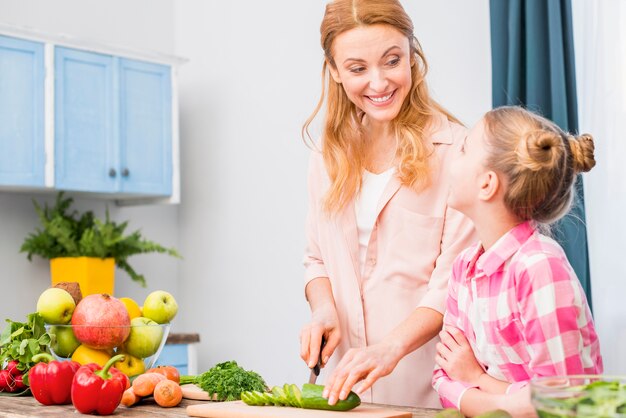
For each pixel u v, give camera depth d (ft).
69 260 11.37
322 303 5.71
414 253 5.65
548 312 3.84
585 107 8.71
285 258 12.02
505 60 8.91
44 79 11.02
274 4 12.38
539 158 3.92
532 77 8.63
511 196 4.03
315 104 11.71
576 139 4.09
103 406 4.40
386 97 5.35
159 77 12.28
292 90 12.06
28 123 10.85
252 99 12.66
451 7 10.18
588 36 8.71
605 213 8.51
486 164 4.09
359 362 4.43
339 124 5.96
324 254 6.00
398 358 4.69
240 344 12.66
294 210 11.93
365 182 5.91
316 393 4.26
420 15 10.52
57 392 4.80
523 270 3.96
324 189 6.09
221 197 13.08
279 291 12.09
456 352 4.41
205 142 13.41
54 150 11.07
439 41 10.30
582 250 8.16
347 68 5.35
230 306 12.84
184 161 13.75
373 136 5.96
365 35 5.17
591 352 3.97
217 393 4.92
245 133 12.75
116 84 11.74
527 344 3.99
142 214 13.26
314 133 11.62
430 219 5.60
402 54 5.27
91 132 11.48
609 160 8.50
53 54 11.09
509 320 4.08
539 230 4.48
